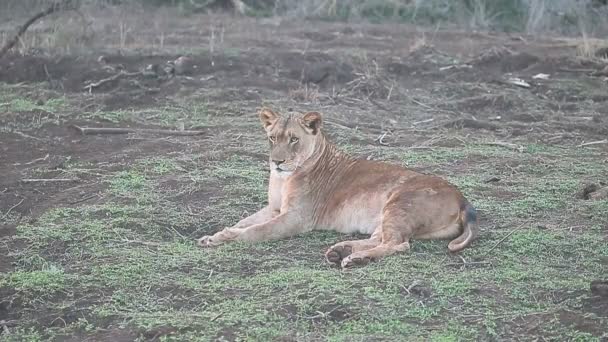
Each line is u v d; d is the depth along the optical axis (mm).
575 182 12969
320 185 11125
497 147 15102
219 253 10430
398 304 8898
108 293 9469
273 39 23406
